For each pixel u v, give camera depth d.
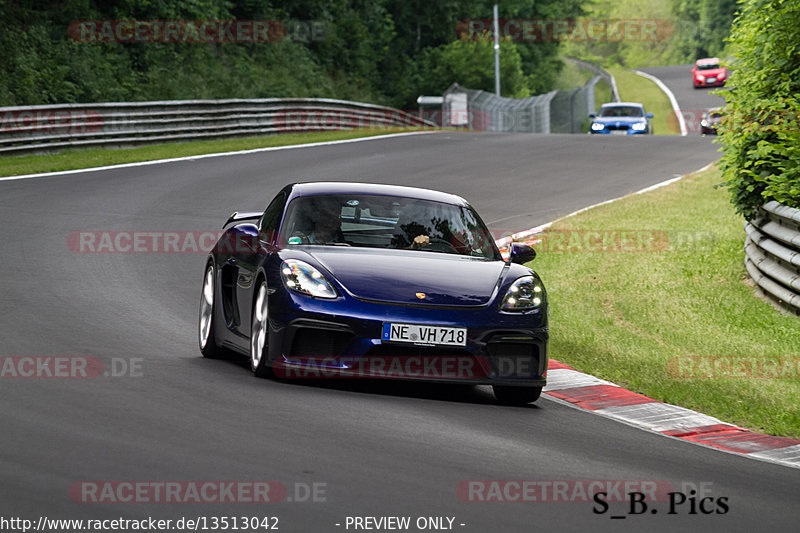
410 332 26.08
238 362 30.45
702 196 73.69
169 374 26.66
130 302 38.19
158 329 33.91
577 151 107.06
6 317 33.34
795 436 25.88
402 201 31.62
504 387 27.78
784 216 40.88
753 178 45.41
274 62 183.50
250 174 83.19
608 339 35.84
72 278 42.12
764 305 41.34
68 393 23.52
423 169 89.56
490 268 28.97
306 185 32.09
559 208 70.62
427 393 27.52
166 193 71.12
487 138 123.12
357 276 27.06
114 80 136.25
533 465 20.52
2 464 17.69
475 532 15.98
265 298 27.41
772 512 18.67
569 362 33.44
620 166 94.94
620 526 17.00
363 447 20.50
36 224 55.88
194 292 41.41
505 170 90.38
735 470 22.03
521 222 64.50
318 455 19.59
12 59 124.19
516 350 26.98
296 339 26.38
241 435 20.67
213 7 175.62
